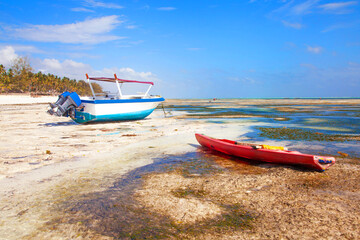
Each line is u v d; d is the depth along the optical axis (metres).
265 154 7.36
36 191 5.40
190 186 5.66
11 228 3.79
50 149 9.52
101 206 4.61
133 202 4.78
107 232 3.68
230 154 8.62
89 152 9.13
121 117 18.11
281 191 5.27
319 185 5.58
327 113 26.72
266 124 17.23
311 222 3.87
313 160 6.38
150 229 3.75
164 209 4.45
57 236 3.57
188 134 13.00
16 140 11.32
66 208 4.53
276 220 3.97
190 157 8.47
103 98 19.17
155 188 5.55
